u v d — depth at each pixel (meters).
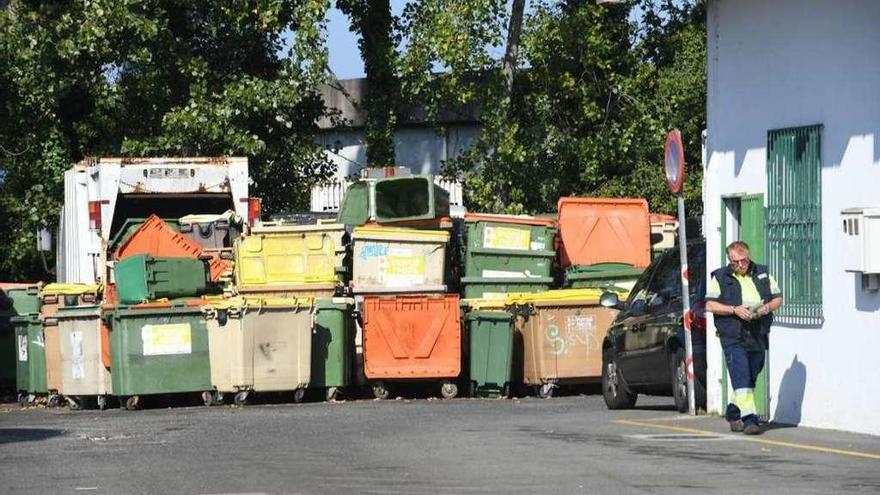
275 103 72.12
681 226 37.03
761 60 35.47
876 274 31.09
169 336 48.81
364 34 76.25
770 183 35.09
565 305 50.72
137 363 48.69
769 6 35.09
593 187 75.88
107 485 25.69
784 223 34.47
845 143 32.28
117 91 73.25
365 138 78.00
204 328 48.97
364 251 52.62
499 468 26.58
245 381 48.50
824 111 33.03
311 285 52.06
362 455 29.52
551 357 50.56
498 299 52.62
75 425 41.06
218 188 59.97
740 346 32.12
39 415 48.69
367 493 23.67
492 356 50.72
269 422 39.75
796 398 34.22
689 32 75.00
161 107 73.88
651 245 58.66
